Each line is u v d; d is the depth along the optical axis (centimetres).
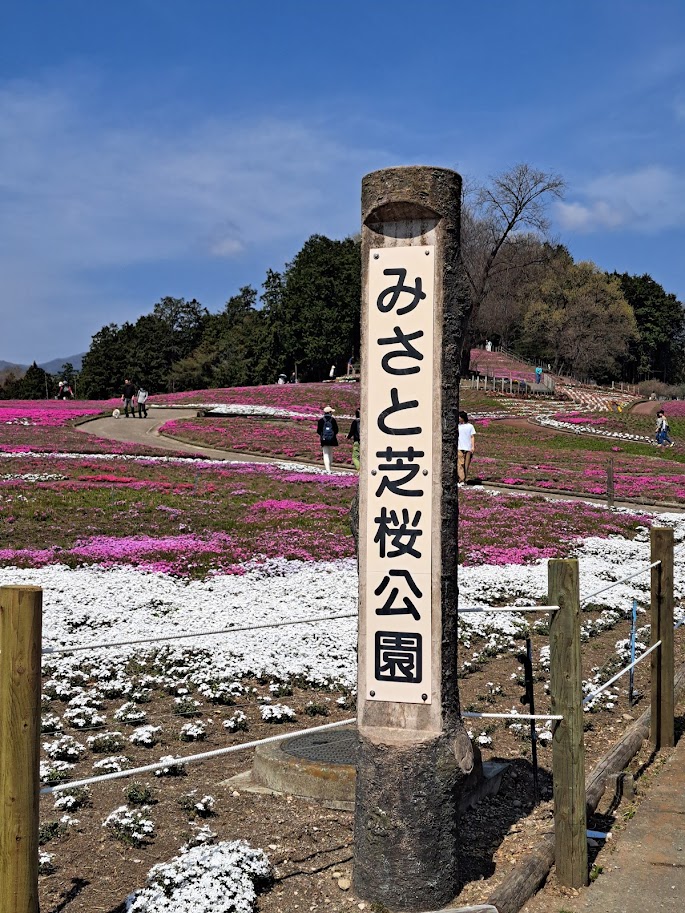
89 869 528
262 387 6650
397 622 505
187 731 779
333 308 9381
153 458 3228
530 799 656
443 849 496
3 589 394
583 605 1359
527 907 506
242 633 1130
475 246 7775
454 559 516
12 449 3206
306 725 823
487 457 3825
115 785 664
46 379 11500
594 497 2711
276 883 519
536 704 895
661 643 788
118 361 10550
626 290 11381
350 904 495
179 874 497
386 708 506
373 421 512
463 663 1034
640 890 528
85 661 995
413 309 507
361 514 514
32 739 395
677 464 3738
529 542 1848
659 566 788
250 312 12106
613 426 5131
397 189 501
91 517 1912
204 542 1722
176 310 12706
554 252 10038
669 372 12025
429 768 493
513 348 10831
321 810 625
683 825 622
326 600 1337
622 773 676
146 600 1298
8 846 390
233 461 3272
